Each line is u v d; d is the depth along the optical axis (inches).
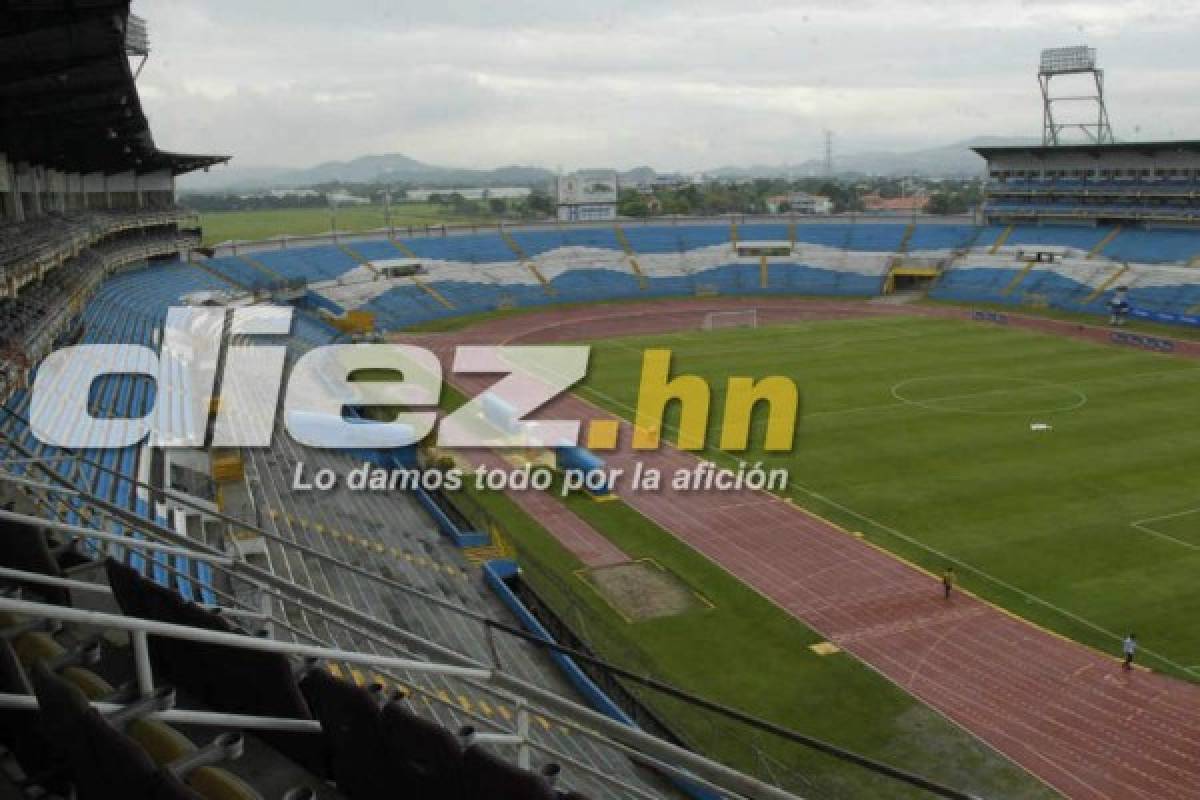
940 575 1316.4
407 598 1155.9
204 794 213.6
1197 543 1382.9
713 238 4500.5
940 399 2226.9
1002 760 925.8
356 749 259.6
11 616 311.3
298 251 3828.7
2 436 480.4
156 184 3314.5
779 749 940.6
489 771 230.7
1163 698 1018.7
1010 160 4271.7
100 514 550.6
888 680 1067.3
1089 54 4347.9
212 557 342.3
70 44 882.8
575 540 1470.2
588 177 5403.5
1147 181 3806.6
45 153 1856.5
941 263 4037.9
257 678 286.0
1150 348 2785.4
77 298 1659.7
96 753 214.7
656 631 1184.8
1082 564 1328.7
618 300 3949.3
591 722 277.9
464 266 4030.5
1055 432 1937.7
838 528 1492.4
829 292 4018.2
